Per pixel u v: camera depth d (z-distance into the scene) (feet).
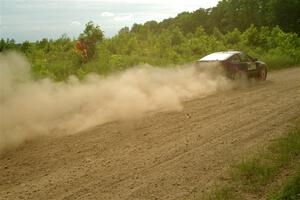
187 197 19.80
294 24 204.74
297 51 103.55
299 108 37.76
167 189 20.80
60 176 22.67
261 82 57.72
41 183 21.76
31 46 96.37
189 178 22.11
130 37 124.06
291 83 55.57
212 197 19.49
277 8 204.33
